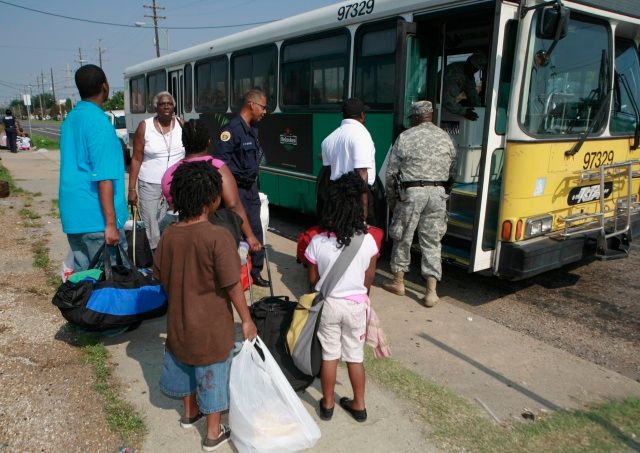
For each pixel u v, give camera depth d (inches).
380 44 229.0
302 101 288.4
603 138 210.4
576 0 190.9
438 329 178.9
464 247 208.5
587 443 117.8
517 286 226.2
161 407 126.4
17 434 113.9
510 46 180.9
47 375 138.2
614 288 224.5
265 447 104.7
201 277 99.9
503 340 171.6
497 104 181.2
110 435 115.2
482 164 183.0
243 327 104.6
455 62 236.5
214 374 105.4
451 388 140.9
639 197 239.1
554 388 142.6
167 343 107.5
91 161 140.7
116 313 142.1
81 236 149.7
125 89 625.0
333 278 113.6
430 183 189.3
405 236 197.8
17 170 608.1
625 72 223.1
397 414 126.3
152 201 206.7
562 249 194.2
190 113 430.6
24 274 216.2
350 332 116.1
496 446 115.6
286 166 310.7
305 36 278.5
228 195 144.3
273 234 312.8
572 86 198.2
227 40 360.8
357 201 114.8
